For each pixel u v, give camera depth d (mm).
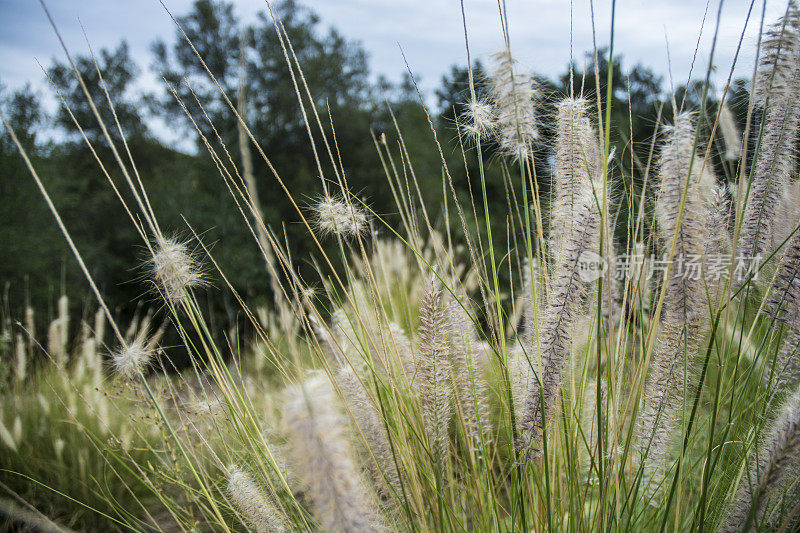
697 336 482
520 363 530
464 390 549
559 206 478
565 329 451
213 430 713
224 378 578
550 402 465
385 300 782
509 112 455
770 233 490
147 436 920
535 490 542
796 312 467
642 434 507
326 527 366
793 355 477
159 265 523
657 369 493
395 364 569
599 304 422
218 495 713
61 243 3971
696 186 452
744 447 479
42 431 976
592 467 484
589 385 559
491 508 531
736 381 541
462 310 546
